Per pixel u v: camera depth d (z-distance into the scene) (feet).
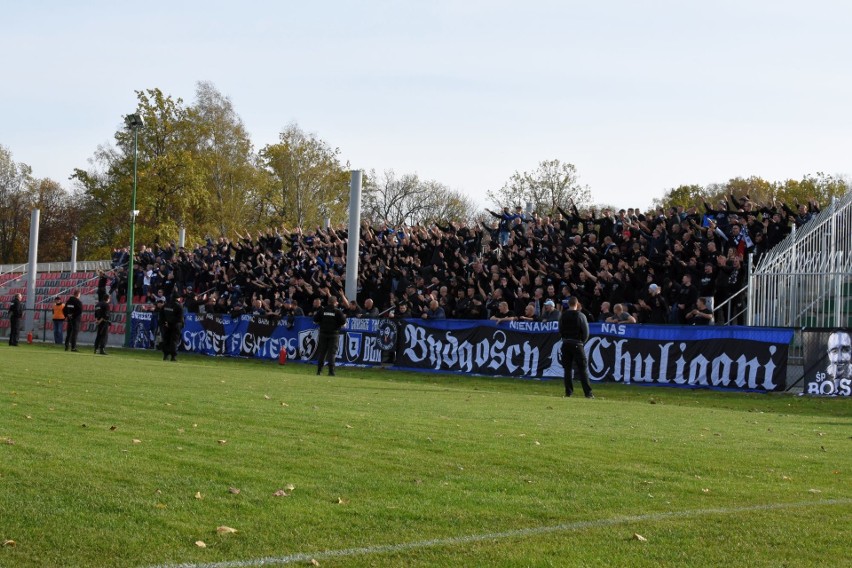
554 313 90.38
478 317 99.50
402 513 25.70
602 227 103.35
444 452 35.81
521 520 25.34
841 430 49.52
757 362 78.23
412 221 275.59
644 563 21.43
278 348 114.62
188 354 124.47
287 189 254.88
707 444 40.78
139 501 25.85
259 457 33.27
